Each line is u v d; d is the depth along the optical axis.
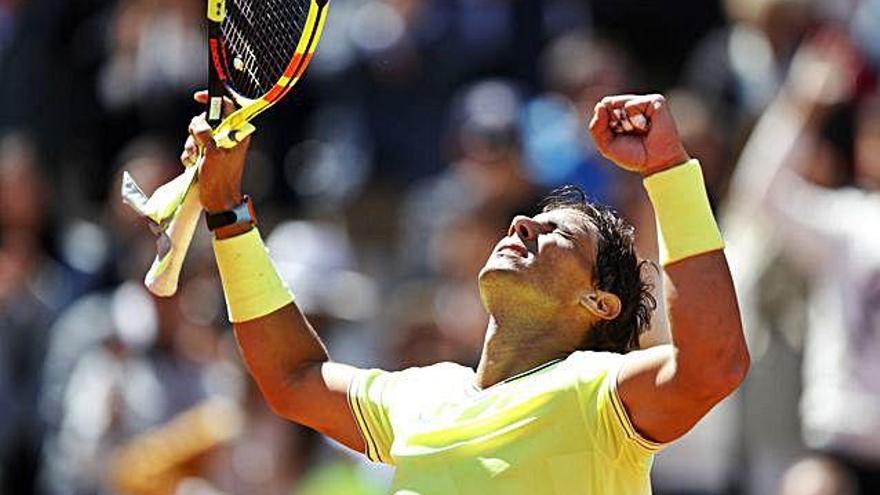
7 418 30.03
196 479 25.09
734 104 32.09
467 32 35.41
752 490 26.02
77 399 28.22
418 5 35.38
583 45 34.28
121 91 36.31
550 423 13.67
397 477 14.05
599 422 13.58
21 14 37.50
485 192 29.81
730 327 13.23
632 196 28.59
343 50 35.44
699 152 29.78
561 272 14.38
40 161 36.69
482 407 13.91
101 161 36.41
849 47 29.06
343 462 24.92
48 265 32.78
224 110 14.96
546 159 31.94
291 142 35.69
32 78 37.16
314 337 15.47
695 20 36.91
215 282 28.48
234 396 26.14
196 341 28.00
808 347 25.52
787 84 28.66
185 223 14.91
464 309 27.64
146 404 27.53
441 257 30.22
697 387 13.21
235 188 15.18
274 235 31.52
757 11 32.19
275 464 24.81
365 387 14.91
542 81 35.50
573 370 13.76
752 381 25.94
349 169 34.84
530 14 35.84
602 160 31.67
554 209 14.83
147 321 27.91
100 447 27.61
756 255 25.98
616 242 14.62
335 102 35.50
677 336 13.26
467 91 35.16
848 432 24.22
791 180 25.67
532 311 14.38
